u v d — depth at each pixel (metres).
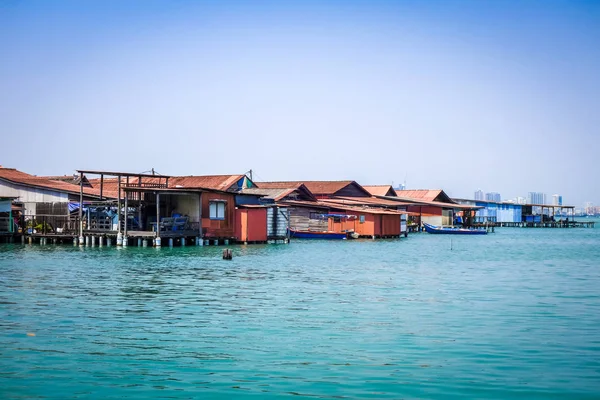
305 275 34.69
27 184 58.09
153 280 31.28
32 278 31.41
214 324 20.92
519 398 13.90
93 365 16.09
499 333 19.89
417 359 16.80
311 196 82.88
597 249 62.06
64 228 53.47
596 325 21.22
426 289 29.78
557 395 14.06
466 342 18.66
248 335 19.41
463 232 98.50
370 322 21.52
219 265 38.75
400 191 122.12
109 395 13.97
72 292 27.11
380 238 78.38
